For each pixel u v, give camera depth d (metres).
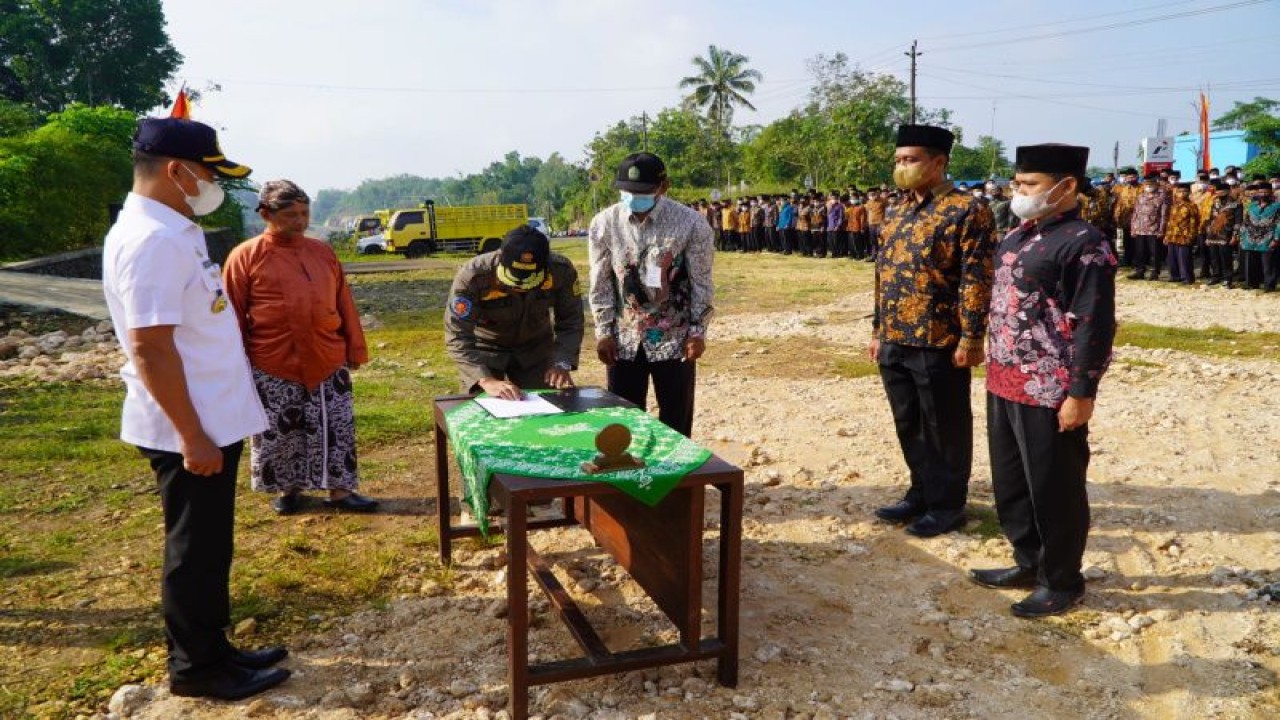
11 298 11.25
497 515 4.07
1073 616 3.56
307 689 3.06
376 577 3.96
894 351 4.42
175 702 2.97
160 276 2.64
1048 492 3.48
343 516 4.76
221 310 2.90
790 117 56.69
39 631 3.44
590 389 4.02
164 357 2.65
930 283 4.20
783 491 5.12
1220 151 31.64
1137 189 15.00
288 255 4.48
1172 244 14.02
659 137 71.44
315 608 3.68
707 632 3.47
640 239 4.34
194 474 2.85
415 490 5.19
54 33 45.12
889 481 5.25
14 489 5.11
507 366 4.30
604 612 3.67
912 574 4.02
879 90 50.50
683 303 4.48
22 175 18.39
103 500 4.95
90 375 8.23
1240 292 12.80
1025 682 3.10
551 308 4.27
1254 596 3.65
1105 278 3.21
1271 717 2.85
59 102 45.88
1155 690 3.03
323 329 4.54
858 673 3.17
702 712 2.92
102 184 20.70
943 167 4.20
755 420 6.69
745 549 4.33
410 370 8.73
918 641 3.41
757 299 14.27
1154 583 3.83
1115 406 6.72
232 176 2.81
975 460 5.57
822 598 3.79
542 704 2.96
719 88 66.38
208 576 2.92
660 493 2.75
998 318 3.56
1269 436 5.85
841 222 22.31
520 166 158.12
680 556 2.97
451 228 32.19
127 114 25.97
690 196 64.06
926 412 4.37
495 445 3.05
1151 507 4.68
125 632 3.44
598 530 3.95
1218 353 8.62
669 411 4.64
